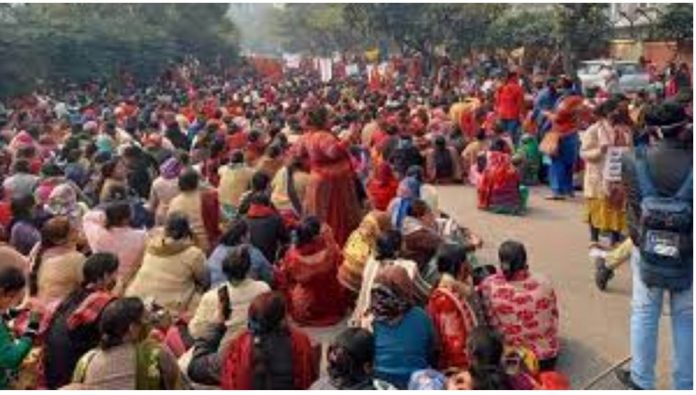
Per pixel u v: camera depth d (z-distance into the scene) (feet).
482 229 36.83
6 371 17.66
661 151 16.94
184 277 22.34
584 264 30.78
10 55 108.06
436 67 129.39
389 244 21.61
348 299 25.25
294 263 24.54
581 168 43.65
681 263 17.04
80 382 15.19
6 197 32.19
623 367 20.77
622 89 82.64
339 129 47.88
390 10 137.69
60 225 21.95
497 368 14.82
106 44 134.41
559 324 24.71
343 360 15.02
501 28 132.67
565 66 107.76
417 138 48.01
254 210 27.04
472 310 18.98
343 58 174.19
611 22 125.49
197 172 31.45
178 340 20.11
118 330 15.21
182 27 187.11
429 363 18.30
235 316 19.70
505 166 39.60
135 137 52.54
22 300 20.93
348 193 30.07
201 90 112.06
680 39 105.91
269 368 16.02
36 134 53.21
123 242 24.11
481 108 54.29
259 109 66.33
